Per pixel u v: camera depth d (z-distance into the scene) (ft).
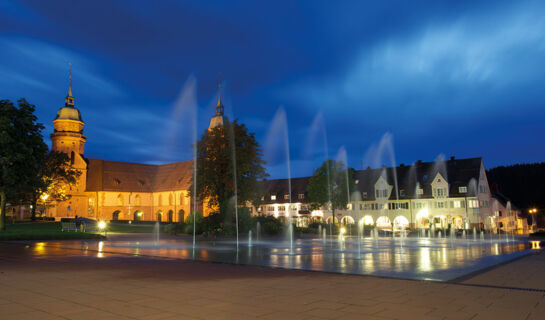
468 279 40.37
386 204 280.92
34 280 39.14
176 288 34.73
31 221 229.25
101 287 35.14
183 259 61.21
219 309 26.68
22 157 140.87
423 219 267.18
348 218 291.79
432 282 38.27
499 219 282.97
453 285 36.45
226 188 165.89
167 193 346.33
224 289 34.24
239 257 65.41
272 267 50.57
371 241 124.16
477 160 269.64
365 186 291.79
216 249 83.87
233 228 146.92
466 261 59.41
